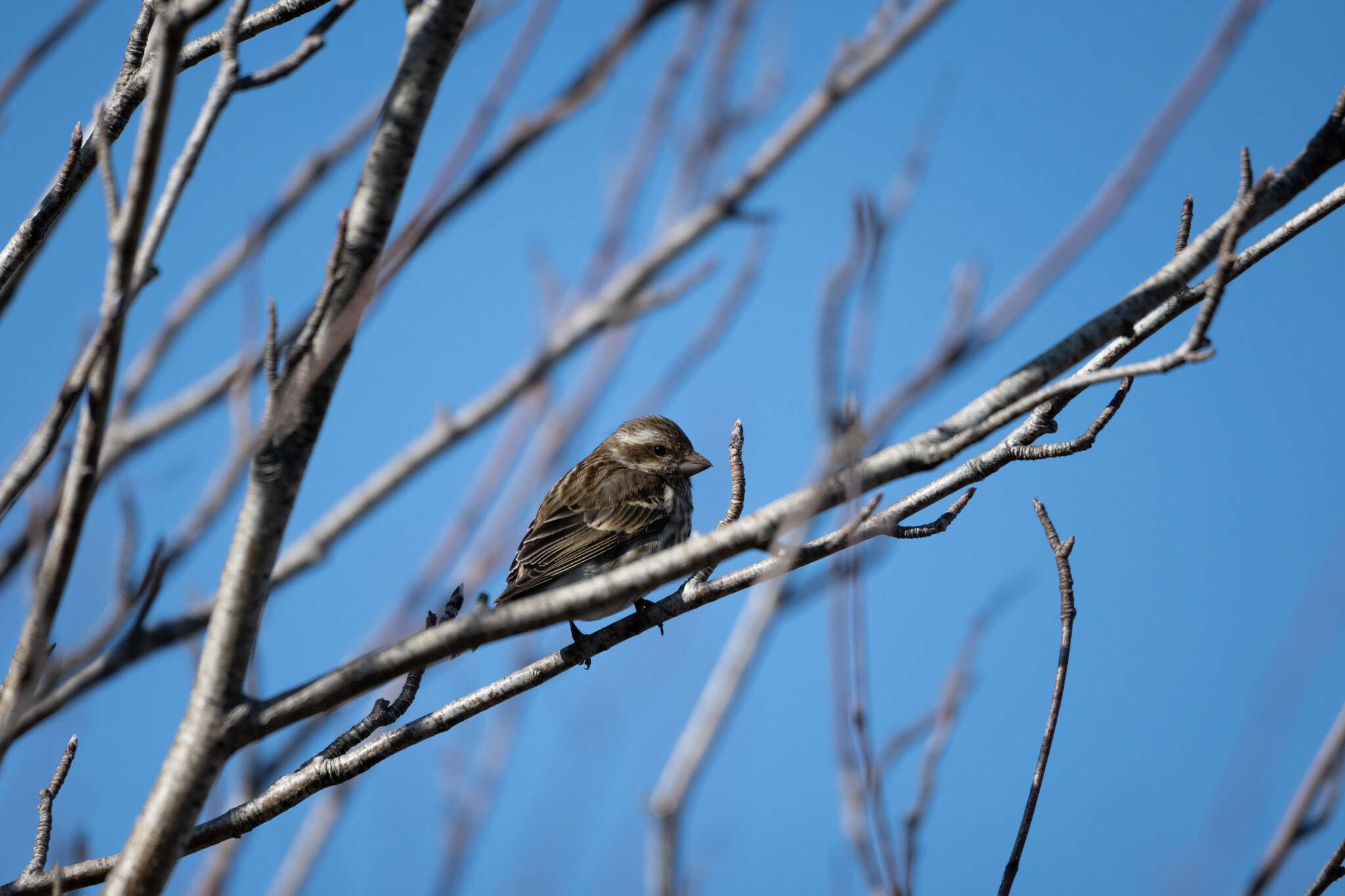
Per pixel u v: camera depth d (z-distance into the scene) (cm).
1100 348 729
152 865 632
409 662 650
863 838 681
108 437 930
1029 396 662
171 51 579
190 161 612
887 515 844
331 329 651
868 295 651
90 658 700
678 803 895
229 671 648
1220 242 743
